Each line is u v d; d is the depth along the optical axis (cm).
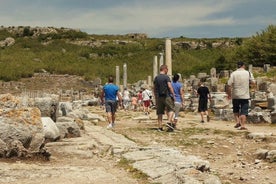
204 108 1862
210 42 11244
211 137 1301
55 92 6391
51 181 738
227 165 931
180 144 1186
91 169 837
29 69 7944
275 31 5303
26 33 13238
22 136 899
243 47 5562
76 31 12794
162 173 773
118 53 10281
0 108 985
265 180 793
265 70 4422
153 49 10462
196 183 688
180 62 9406
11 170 801
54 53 9944
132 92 4406
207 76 4525
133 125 1705
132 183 734
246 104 1465
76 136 1245
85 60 9644
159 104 1477
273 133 1329
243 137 1288
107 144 1120
